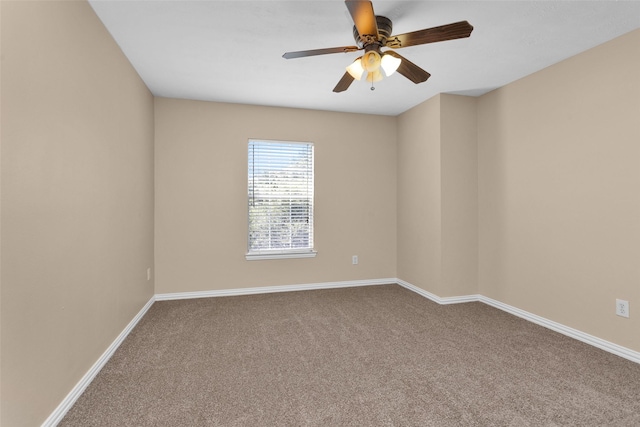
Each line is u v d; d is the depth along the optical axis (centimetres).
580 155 280
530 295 327
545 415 177
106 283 237
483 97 387
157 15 226
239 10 222
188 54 285
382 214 475
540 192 317
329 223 455
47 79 163
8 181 135
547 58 292
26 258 147
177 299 400
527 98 331
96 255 220
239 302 388
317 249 451
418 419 174
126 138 283
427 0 211
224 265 417
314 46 273
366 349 261
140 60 294
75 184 191
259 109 428
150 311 354
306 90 374
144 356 247
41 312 158
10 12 136
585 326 276
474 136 396
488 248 380
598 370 227
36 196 154
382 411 181
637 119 241
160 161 397
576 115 284
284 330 300
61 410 174
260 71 321
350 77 259
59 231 174
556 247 301
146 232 354
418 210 429
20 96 142
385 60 217
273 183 437
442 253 385
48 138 164
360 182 466
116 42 260
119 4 213
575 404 187
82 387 198
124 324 279
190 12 223
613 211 256
